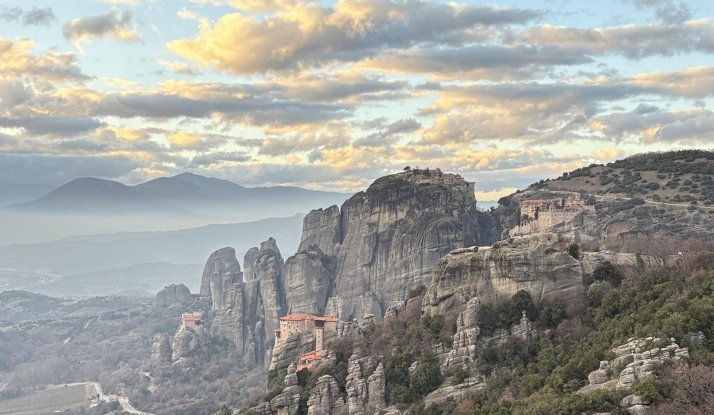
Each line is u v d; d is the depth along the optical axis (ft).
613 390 572.51
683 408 531.50
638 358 591.78
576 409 572.92
